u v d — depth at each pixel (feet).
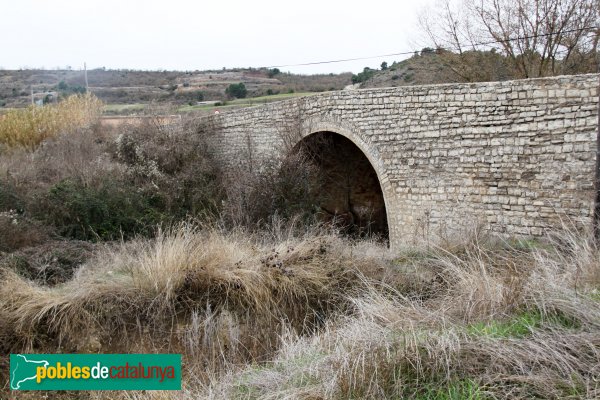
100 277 28.37
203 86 194.59
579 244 25.30
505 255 29.27
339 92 50.19
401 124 44.78
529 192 36.91
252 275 28.22
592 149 33.53
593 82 33.37
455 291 23.00
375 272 31.19
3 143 74.43
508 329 17.20
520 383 14.17
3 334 24.34
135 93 185.37
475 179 40.01
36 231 41.78
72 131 75.82
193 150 64.95
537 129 36.27
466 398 14.05
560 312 17.97
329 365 16.74
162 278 27.45
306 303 28.48
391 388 15.17
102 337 25.31
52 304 25.20
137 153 62.64
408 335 17.43
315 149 58.18
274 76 215.51
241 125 64.49
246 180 54.80
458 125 40.81
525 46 68.08
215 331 25.86
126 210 49.44
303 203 53.78
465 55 74.43
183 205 55.16
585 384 13.62
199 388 21.70
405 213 45.14
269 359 24.48
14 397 22.61
